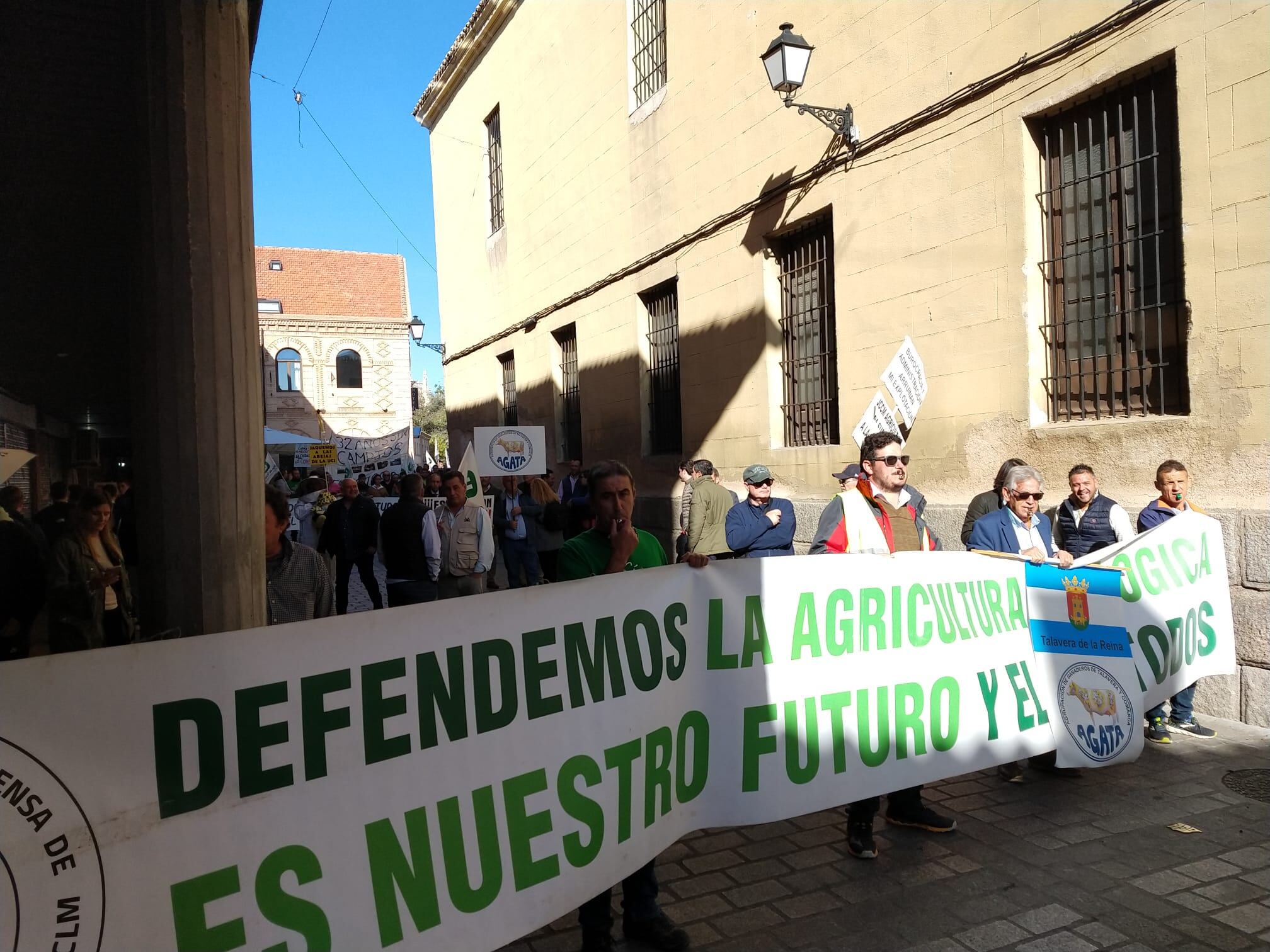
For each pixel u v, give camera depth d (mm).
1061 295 6375
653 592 2922
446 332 20859
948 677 3645
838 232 8328
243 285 3033
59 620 4227
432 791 2291
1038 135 6469
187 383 2885
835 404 8789
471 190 18656
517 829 2459
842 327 8312
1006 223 6574
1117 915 3062
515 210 16344
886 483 3801
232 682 1982
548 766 2555
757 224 9547
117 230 6246
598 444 13578
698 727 3057
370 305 43500
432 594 7348
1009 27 6508
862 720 3412
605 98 12789
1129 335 5898
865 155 7961
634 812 2777
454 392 20469
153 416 2914
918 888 3312
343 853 2115
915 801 3844
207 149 2926
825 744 3318
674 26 10930
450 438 20891
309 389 41375
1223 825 3785
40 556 4676
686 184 10883
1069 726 3979
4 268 6734
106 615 4375
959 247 6988
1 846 1675
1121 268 5934
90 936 1764
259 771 2012
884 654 3475
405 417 42781
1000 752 3762
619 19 12258
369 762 2184
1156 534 4406
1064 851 3576
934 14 7148
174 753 1895
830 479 8570
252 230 3098
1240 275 5109
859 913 3145
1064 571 4059
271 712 2037
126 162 5309
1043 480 6324
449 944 2271
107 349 8641
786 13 8922
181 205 2889
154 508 2949
